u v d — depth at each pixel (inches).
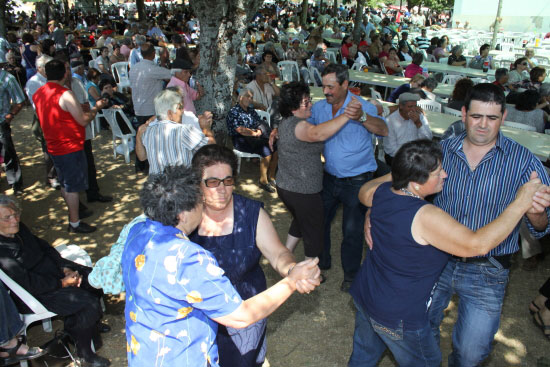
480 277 91.7
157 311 64.0
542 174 88.3
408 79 361.1
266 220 88.2
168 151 131.2
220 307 64.4
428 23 1316.4
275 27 860.6
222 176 82.1
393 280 82.5
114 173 246.8
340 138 136.8
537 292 153.3
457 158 94.4
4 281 106.2
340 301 148.3
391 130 190.7
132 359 66.8
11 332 102.5
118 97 279.1
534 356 124.3
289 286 71.2
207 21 228.5
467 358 95.0
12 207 108.4
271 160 234.8
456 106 236.5
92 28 774.5
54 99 163.8
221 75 237.8
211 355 70.2
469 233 72.9
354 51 521.0
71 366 115.9
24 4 1275.8
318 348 127.7
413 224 77.8
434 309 99.5
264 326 90.7
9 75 204.2
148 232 67.4
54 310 110.2
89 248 176.2
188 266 63.1
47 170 225.8
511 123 219.3
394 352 89.9
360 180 139.5
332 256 175.2
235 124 225.6
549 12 823.7
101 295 129.8
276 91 276.2
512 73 370.6
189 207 67.9
